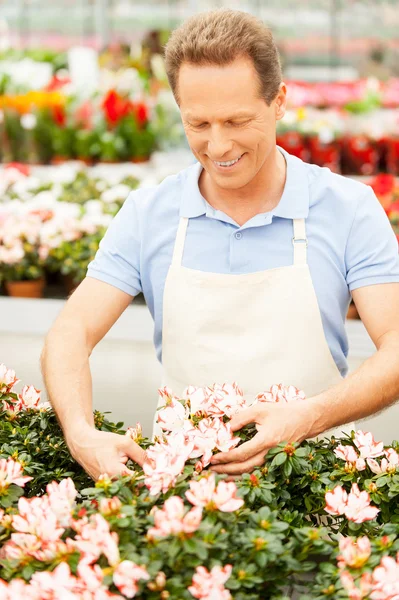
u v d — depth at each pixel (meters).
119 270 1.95
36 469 1.70
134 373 3.07
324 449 1.67
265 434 1.59
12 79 6.17
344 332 1.95
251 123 1.65
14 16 9.16
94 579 1.17
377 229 1.85
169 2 8.99
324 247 1.85
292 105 6.66
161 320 1.98
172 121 6.16
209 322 1.88
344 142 5.87
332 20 9.00
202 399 1.69
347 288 1.91
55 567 1.27
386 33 8.89
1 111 6.00
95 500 1.43
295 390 1.73
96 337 1.92
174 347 1.93
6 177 4.99
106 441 1.61
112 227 2.00
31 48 8.86
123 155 6.05
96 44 9.16
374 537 1.46
